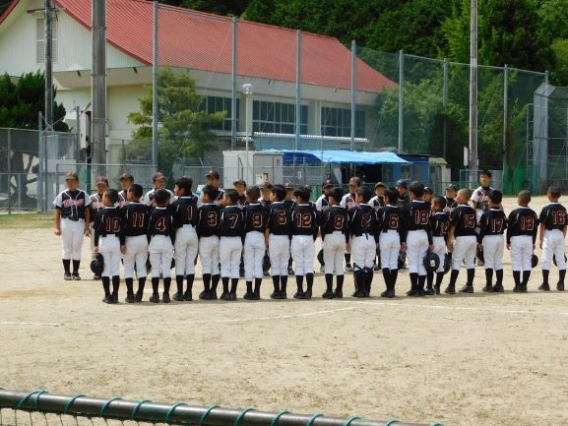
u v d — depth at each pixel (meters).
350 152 52.75
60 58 53.00
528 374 10.66
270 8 85.00
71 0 53.09
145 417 6.09
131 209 16.19
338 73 58.19
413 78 59.03
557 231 18.33
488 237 17.98
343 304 16.28
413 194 17.39
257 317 14.73
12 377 10.49
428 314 15.07
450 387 10.04
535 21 75.31
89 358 11.55
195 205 16.72
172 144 45.41
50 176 39.50
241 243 16.78
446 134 59.47
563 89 64.06
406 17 82.25
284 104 54.59
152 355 11.72
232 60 49.03
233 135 48.47
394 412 9.06
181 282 16.70
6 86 46.41
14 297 17.06
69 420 8.69
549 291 18.25
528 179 62.03
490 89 61.03
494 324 14.07
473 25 36.66
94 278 19.94
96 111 21.19
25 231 31.05
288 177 45.88
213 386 10.08
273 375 10.60
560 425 8.62
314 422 5.66
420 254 17.42
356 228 17.05
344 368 10.97
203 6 82.38
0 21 55.41
